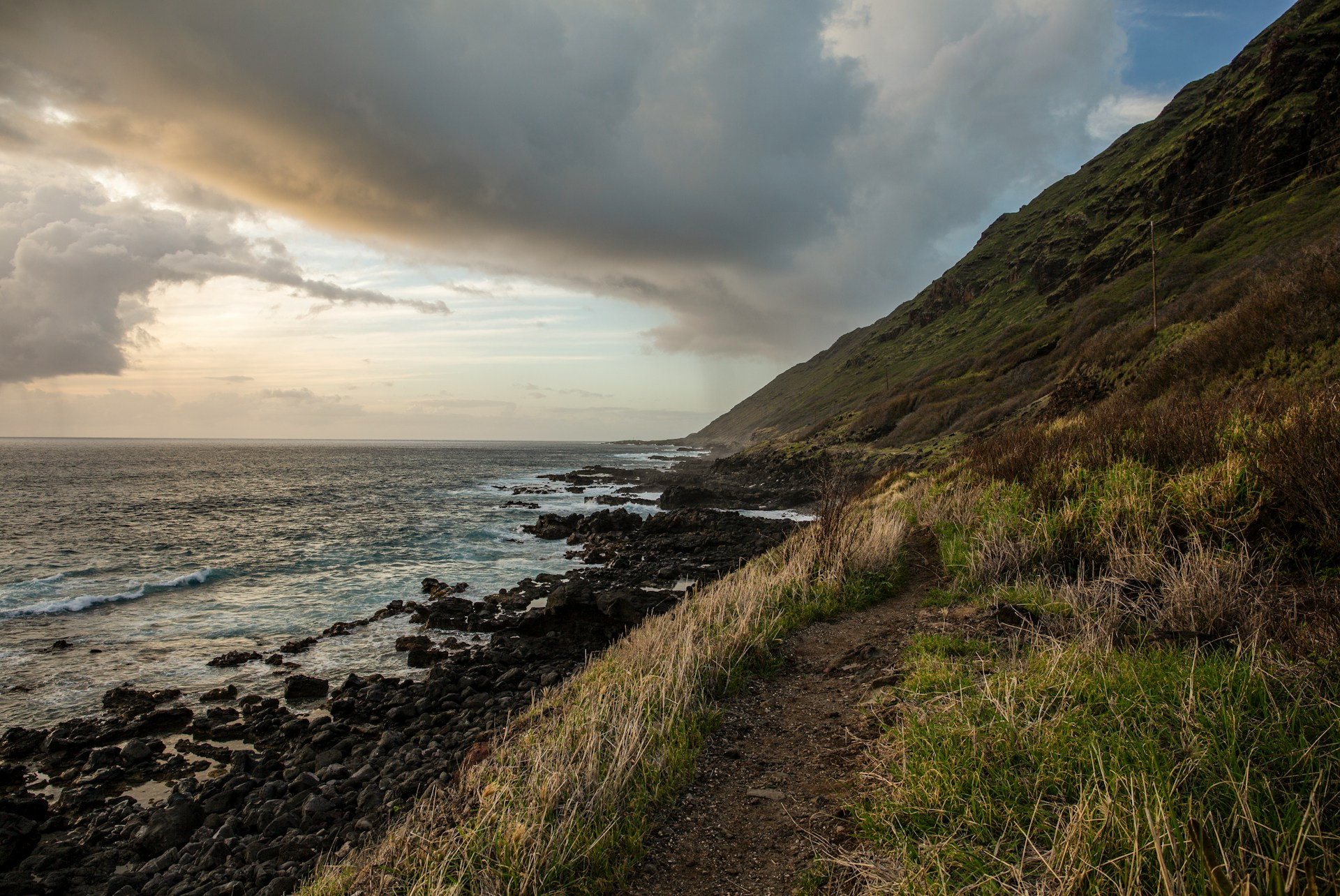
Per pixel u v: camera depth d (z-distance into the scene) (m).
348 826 7.08
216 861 6.91
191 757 9.71
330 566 23.98
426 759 8.88
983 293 108.31
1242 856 2.32
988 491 10.91
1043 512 8.29
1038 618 5.85
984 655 5.25
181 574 22.16
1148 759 3.00
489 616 16.58
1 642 15.01
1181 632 4.71
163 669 13.44
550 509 43.94
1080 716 3.49
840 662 6.01
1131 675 3.79
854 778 3.93
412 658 13.69
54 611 17.64
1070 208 100.69
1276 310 15.66
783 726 4.95
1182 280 40.25
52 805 8.49
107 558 24.84
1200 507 6.52
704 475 73.56
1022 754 3.39
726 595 8.55
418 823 4.47
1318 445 5.74
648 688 5.47
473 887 3.37
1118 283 53.50
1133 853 2.40
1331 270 15.04
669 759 4.46
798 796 3.91
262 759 9.56
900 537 9.98
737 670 6.00
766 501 44.84
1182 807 2.69
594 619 14.88
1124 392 19.48
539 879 3.30
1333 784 2.70
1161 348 25.61
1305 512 5.58
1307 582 5.07
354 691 12.04
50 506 41.66
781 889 3.14
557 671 12.27
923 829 3.12
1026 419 31.55
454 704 11.00
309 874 6.16
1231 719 3.04
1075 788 3.07
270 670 13.34
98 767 9.44
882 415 60.59
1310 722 3.01
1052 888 2.58
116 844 7.57
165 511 40.19
